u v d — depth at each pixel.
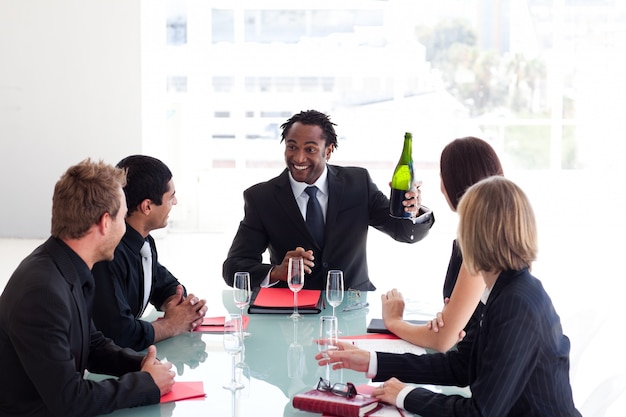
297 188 3.44
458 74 8.94
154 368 2.26
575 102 8.70
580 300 5.94
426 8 8.83
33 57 7.83
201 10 8.38
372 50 8.57
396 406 2.14
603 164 8.65
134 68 7.84
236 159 8.57
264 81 8.54
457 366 2.33
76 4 7.77
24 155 7.94
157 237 8.20
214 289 6.07
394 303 2.92
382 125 8.66
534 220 2.02
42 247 2.21
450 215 8.63
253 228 3.47
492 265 2.02
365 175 3.55
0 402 2.12
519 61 8.86
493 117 8.88
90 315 2.37
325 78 8.59
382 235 8.53
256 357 2.58
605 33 8.60
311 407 2.12
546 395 1.99
